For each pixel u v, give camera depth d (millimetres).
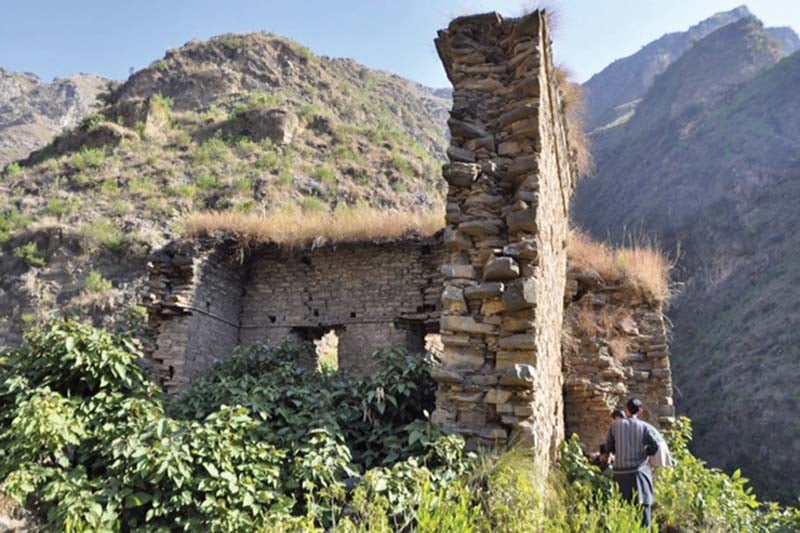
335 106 50969
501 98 6586
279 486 5004
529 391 5352
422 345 10266
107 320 19766
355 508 4312
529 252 5750
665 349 9172
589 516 4926
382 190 32750
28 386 5789
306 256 10648
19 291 21562
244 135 36594
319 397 6113
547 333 6566
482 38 6859
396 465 4734
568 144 9578
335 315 10266
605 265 9719
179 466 4773
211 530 4543
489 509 4422
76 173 30531
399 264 10227
